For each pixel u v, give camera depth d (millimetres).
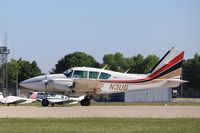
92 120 57875
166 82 104750
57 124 53031
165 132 45188
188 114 68500
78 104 120812
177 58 105375
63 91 102438
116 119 59406
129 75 104062
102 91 103312
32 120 57938
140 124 53000
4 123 54188
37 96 161625
